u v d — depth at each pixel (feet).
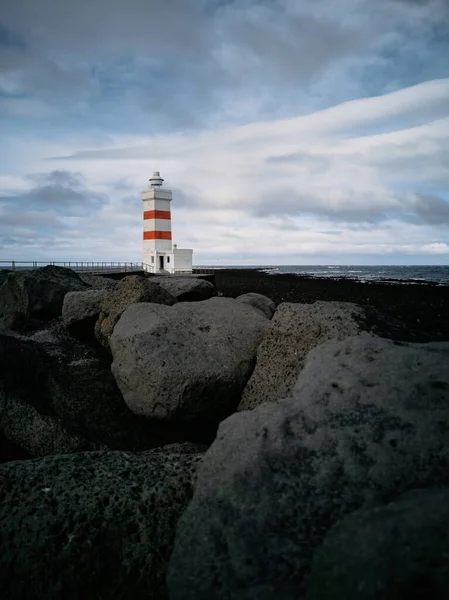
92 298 36.40
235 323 24.52
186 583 8.78
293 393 12.71
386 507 8.09
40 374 22.91
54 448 19.42
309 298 118.62
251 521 9.40
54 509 11.75
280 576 8.46
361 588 6.72
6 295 52.44
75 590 10.52
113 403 23.41
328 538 7.91
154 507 11.98
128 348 22.58
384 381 11.90
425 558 6.51
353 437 10.53
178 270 156.25
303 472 10.12
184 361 21.70
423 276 285.43
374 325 19.04
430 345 13.61
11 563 10.73
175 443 20.85
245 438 11.12
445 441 9.89
